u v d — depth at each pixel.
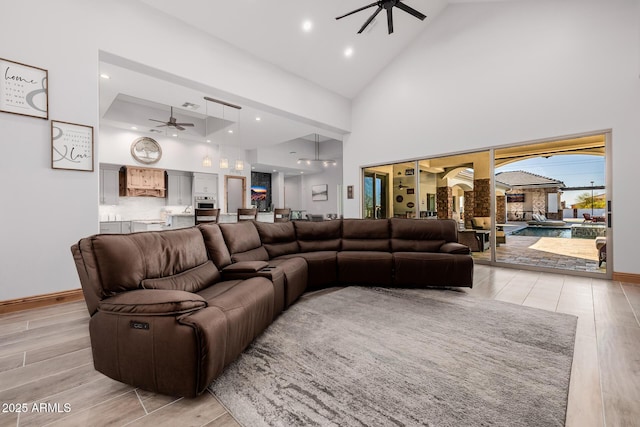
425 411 1.33
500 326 2.32
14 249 2.59
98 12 3.06
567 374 1.64
